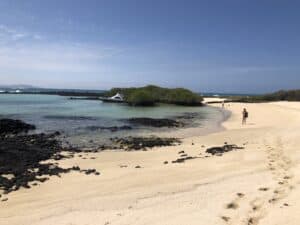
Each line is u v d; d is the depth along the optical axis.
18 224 7.68
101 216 7.95
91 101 77.75
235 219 7.45
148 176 11.91
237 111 52.06
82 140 22.17
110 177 11.95
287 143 18.09
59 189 10.56
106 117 38.12
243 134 23.94
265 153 15.49
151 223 7.40
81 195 9.86
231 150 17.22
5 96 102.06
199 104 72.25
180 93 73.00
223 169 12.57
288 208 7.92
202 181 10.88
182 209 8.21
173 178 11.49
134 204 8.78
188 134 25.33
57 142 21.14
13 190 10.45
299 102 84.44
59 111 45.66
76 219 7.82
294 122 30.64
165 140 22.08
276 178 10.68
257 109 53.91
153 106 65.06
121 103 70.25
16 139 21.80
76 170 13.17
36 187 10.79
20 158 15.42
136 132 26.47
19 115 38.66
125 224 7.39
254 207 8.12
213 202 8.59
